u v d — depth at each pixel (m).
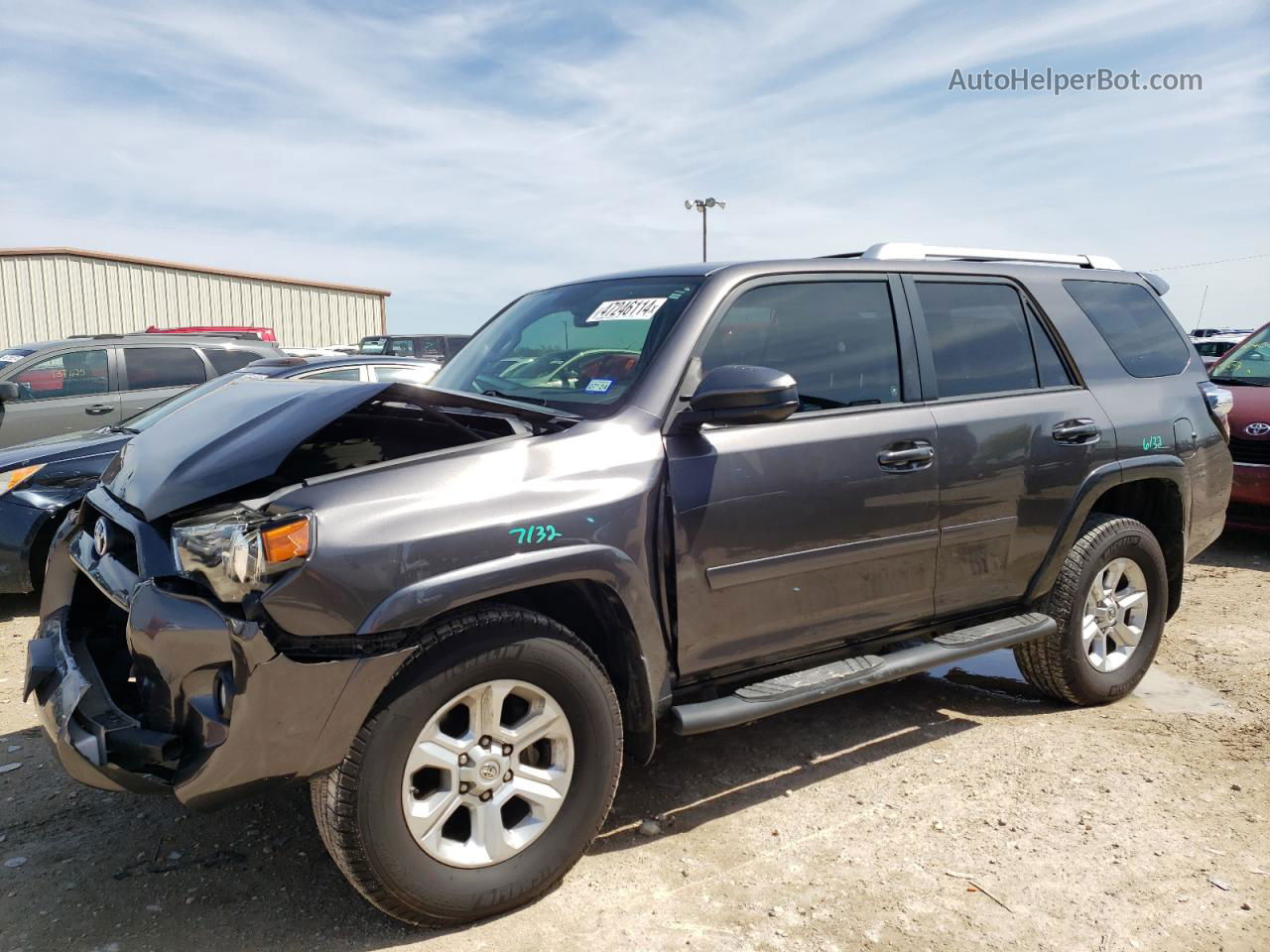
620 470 2.82
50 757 3.81
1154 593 4.37
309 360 8.49
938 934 2.60
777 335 3.32
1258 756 3.73
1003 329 3.95
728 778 3.57
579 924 2.65
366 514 2.41
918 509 3.46
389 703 2.41
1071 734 3.97
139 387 8.93
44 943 2.57
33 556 5.71
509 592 2.76
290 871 2.93
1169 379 4.48
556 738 2.73
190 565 2.40
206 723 2.33
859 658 3.40
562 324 3.61
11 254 27.03
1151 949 2.53
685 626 2.95
